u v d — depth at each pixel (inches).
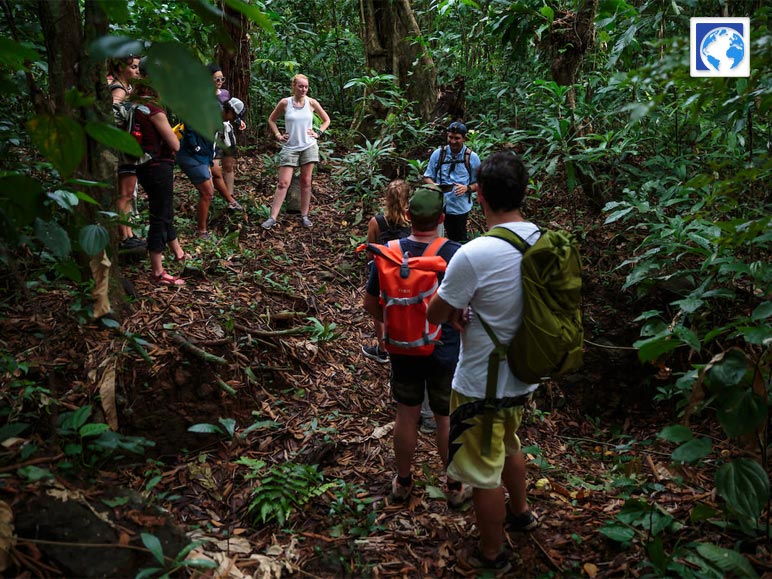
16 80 99.0
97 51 30.6
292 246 232.4
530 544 111.1
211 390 138.6
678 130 241.3
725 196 110.3
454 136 216.5
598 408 188.5
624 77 66.0
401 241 120.3
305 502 117.3
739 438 132.0
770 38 73.4
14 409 109.4
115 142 38.8
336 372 164.6
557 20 242.5
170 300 163.6
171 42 29.1
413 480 128.0
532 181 247.9
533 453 143.7
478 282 92.9
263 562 99.9
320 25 439.8
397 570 104.1
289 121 241.0
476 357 96.2
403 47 335.0
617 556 105.5
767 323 128.6
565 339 90.8
